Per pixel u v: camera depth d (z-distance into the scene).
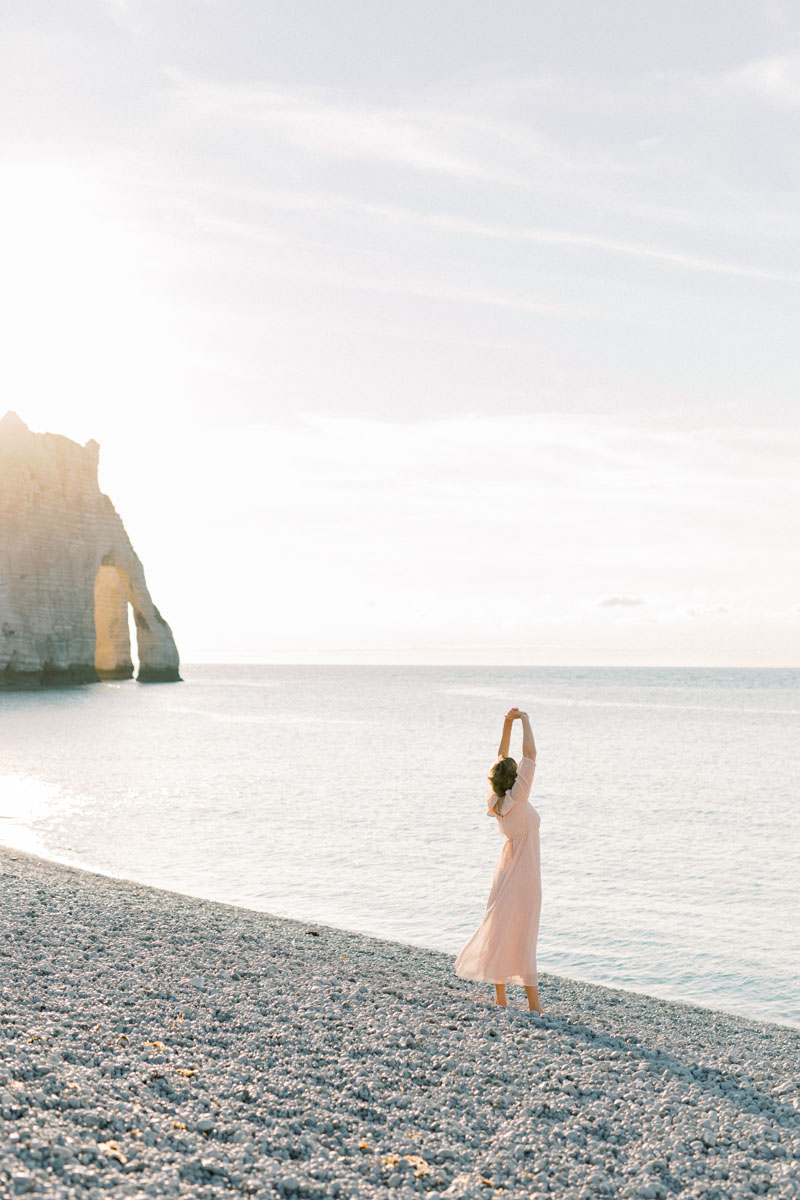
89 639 115.69
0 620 103.56
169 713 75.38
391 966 10.98
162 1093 5.60
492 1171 5.06
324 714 78.88
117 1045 6.44
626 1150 5.52
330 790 30.88
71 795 28.81
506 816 9.05
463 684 183.50
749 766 40.88
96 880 15.16
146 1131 4.89
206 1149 4.82
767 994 12.05
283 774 35.34
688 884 18.23
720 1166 5.33
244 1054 6.65
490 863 19.36
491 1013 8.66
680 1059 7.77
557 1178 5.04
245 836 22.20
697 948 14.06
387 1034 7.52
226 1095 5.75
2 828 22.66
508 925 8.92
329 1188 4.55
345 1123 5.55
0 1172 3.98
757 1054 8.71
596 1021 9.15
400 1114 5.80
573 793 31.89
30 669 105.88
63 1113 4.90
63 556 111.94
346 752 44.72
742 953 13.82
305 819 24.81
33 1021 6.72
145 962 9.28
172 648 131.25
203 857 19.72
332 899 16.33
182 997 8.05
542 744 51.75
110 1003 7.58
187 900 14.10
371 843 21.47
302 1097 5.90
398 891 16.95
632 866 19.91
